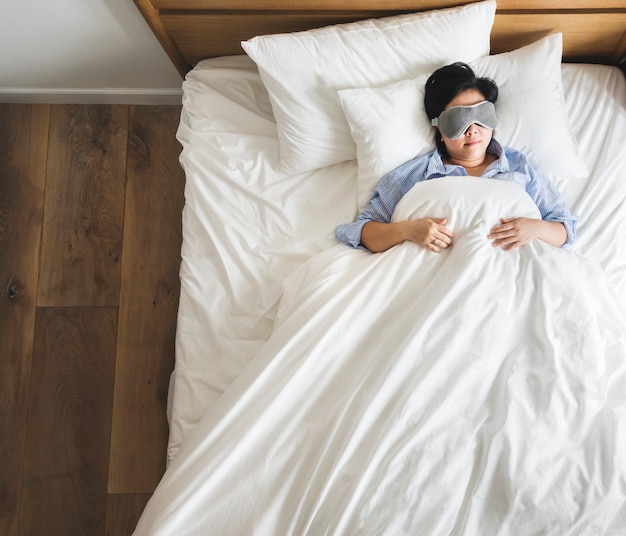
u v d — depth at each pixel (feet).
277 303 5.22
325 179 5.77
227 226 5.51
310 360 4.37
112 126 7.13
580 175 5.54
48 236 6.87
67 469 6.23
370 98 5.34
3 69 6.67
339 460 3.91
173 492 4.00
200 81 6.16
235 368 5.02
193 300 5.34
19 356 6.55
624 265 5.29
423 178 5.42
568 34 5.84
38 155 7.06
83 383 6.47
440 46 5.45
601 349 4.35
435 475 3.80
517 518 3.69
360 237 5.24
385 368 4.19
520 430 3.96
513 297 4.51
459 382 4.11
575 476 3.82
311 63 5.42
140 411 6.38
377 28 5.45
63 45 6.33
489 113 5.14
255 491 3.99
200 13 5.71
